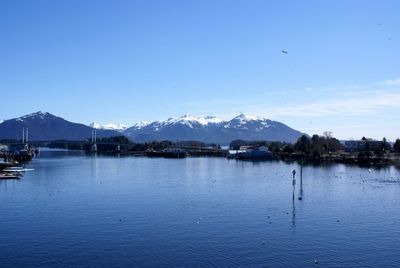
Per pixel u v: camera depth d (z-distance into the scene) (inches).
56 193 4729.3
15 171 7180.1
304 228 3024.1
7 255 2450.8
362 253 2492.6
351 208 3764.8
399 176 6673.2
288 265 2298.2
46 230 2974.9
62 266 2282.2
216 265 2293.3
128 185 5506.9
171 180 6151.6
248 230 2962.6
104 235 2842.0
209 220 3257.9
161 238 2768.2
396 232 2933.1
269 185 5447.8
